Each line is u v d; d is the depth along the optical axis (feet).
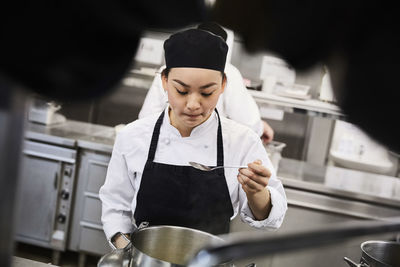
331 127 14.15
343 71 0.93
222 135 5.82
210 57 4.44
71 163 11.48
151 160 5.74
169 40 4.51
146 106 9.43
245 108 9.50
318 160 14.38
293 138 14.40
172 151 5.75
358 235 1.06
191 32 4.39
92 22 0.98
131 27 1.02
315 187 10.68
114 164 6.06
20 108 1.44
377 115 0.94
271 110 14.33
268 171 5.05
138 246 4.06
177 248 4.33
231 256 0.94
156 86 9.37
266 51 0.97
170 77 4.67
